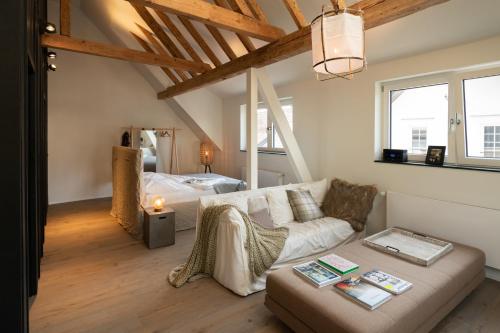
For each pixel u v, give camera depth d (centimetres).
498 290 254
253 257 249
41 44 347
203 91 653
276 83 488
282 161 502
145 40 537
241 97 620
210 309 227
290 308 190
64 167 577
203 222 281
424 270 213
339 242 321
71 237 380
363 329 151
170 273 280
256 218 302
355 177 383
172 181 504
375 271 209
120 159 430
